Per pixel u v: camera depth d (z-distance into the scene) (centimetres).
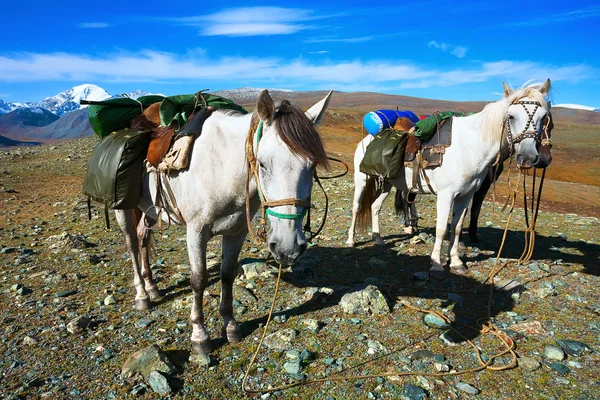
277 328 385
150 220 444
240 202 308
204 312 416
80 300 450
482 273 534
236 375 312
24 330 380
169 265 567
